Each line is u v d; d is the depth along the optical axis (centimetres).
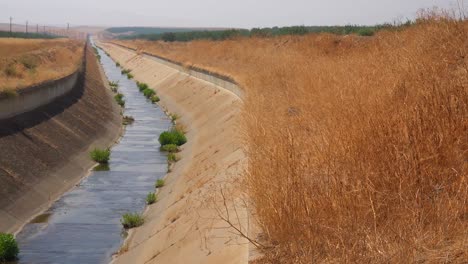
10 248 1655
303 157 893
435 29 1426
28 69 4262
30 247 1766
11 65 3844
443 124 780
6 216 1944
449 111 809
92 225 1992
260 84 2314
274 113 1405
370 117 852
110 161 3075
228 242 1027
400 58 1383
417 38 1507
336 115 1023
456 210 634
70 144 3052
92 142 3416
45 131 2934
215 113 3491
